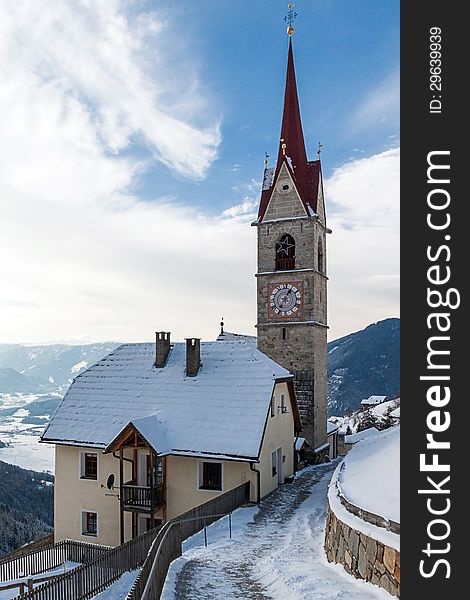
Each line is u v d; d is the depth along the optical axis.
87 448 29.55
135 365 34.50
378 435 22.70
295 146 44.69
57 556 25.33
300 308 41.62
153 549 13.52
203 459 27.30
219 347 33.66
